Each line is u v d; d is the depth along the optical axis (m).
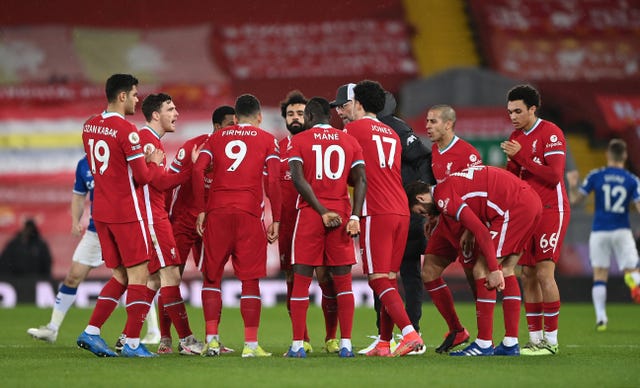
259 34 86.50
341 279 26.97
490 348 27.45
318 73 84.69
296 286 26.83
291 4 87.44
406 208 27.75
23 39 83.75
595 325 43.53
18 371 23.28
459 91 78.00
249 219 27.45
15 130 77.81
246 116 28.02
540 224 28.50
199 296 56.97
